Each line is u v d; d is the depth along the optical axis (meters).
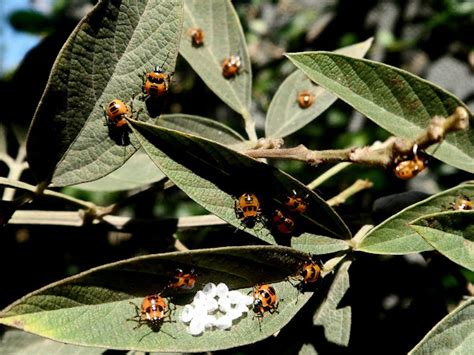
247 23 0.38
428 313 0.13
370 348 0.13
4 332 0.13
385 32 0.36
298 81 0.15
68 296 0.09
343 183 0.28
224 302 0.10
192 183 0.10
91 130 0.11
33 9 0.34
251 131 0.15
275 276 0.10
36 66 0.14
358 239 0.11
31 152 0.11
